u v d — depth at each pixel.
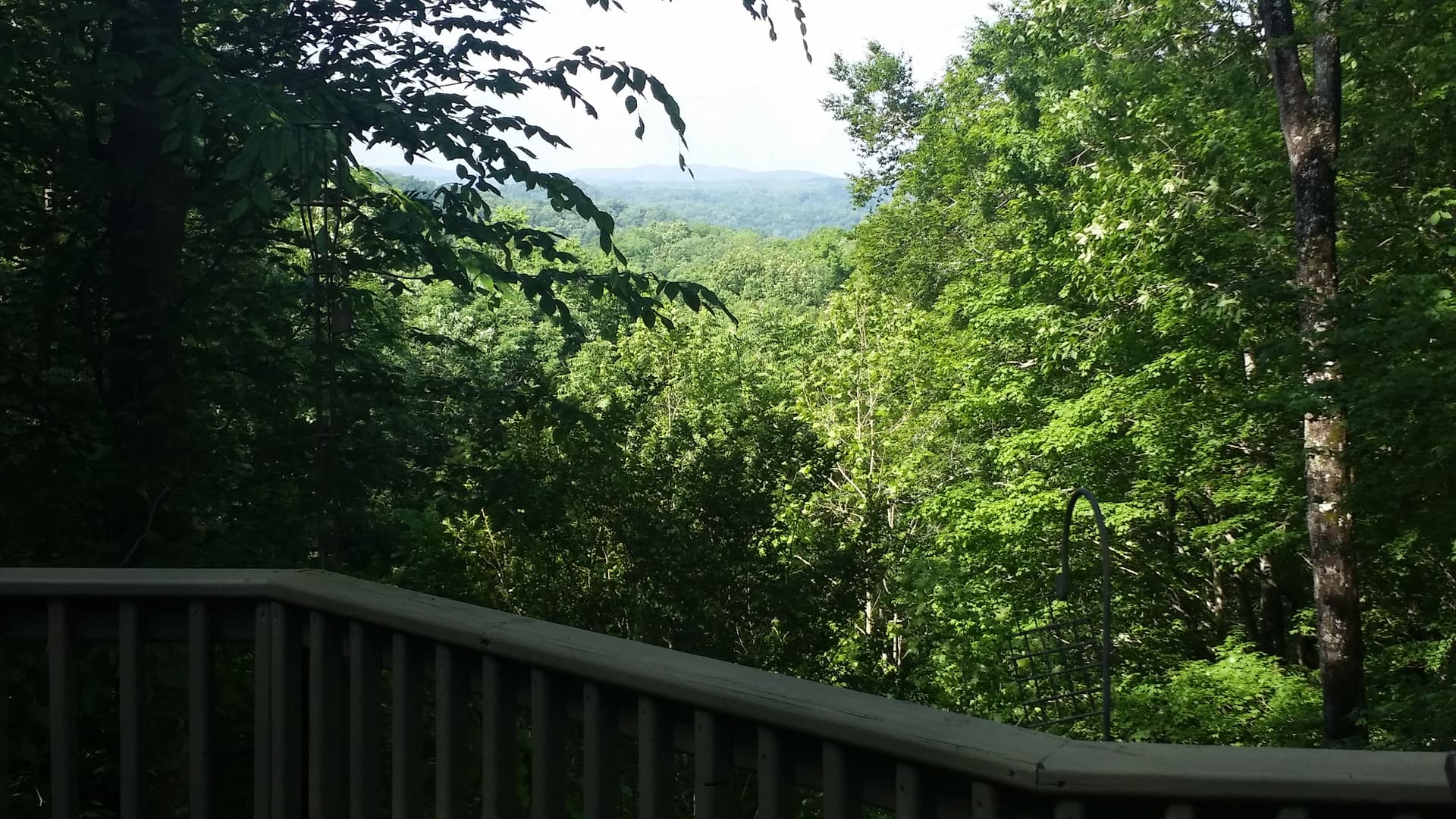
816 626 13.21
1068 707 14.82
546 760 1.67
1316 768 1.13
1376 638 18.86
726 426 13.53
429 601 1.87
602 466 10.77
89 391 6.07
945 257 36.97
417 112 6.34
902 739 1.29
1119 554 22.53
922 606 22.67
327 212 5.01
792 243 107.31
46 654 3.08
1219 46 18.11
